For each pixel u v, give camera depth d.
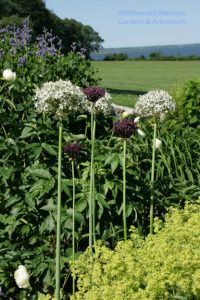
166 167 6.76
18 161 5.39
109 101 5.35
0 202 5.14
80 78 8.93
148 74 46.09
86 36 55.47
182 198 5.93
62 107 4.09
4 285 4.82
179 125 8.41
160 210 5.79
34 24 48.53
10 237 4.86
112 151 5.71
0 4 49.09
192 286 3.49
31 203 4.82
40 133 5.49
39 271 4.60
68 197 4.94
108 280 3.77
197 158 7.39
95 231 4.95
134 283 3.65
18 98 6.91
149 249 3.96
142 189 5.37
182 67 58.06
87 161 5.38
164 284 3.56
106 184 5.01
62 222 4.67
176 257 3.76
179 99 9.13
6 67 8.52
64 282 4.55
